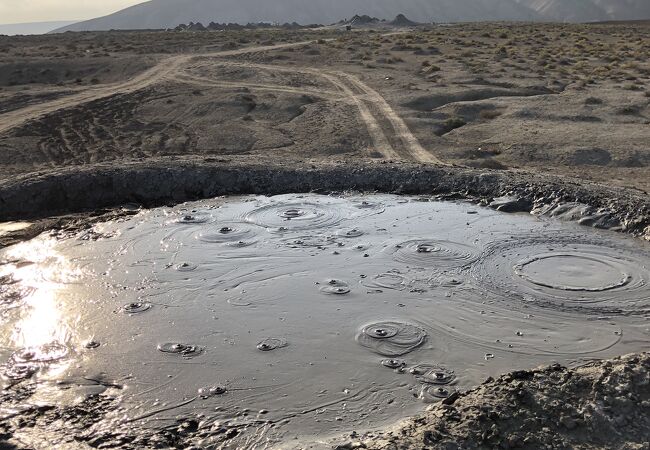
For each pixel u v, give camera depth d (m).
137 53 45.03
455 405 6.36
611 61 34.59
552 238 11.54
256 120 25.44
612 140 19.36
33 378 7.66
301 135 22.64
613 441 5.77
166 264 10.77
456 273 10.22
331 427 6.63
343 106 26.28
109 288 9.94
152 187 14.53
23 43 56.66
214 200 14.31
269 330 8.62
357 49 42.50
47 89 32.84
